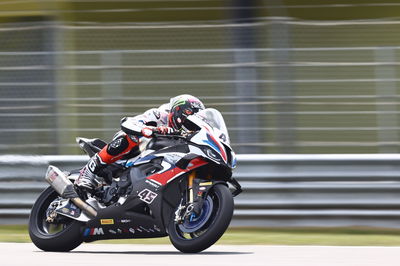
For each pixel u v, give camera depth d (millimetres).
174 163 21188
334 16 35000
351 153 30516
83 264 18891
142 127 21453
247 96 30672
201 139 20984
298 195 29453
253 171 29734
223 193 20484
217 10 33750
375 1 34875
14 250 22672
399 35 31312
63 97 31547
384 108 30422
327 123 30531
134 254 21297
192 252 20906
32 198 30875
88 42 33562
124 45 33219
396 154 29062
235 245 24469
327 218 29219
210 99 31094
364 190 29109
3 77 31906
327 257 20688
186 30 32312
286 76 30391
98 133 31703
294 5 34781
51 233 24031
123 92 31703
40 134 31562
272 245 24156
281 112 30391
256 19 30875
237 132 30672
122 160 22531
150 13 34219
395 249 22594
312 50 30547
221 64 31016
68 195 22312
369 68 30500
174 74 31391
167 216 21250
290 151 30344
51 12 35281
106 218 21844
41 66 31656
